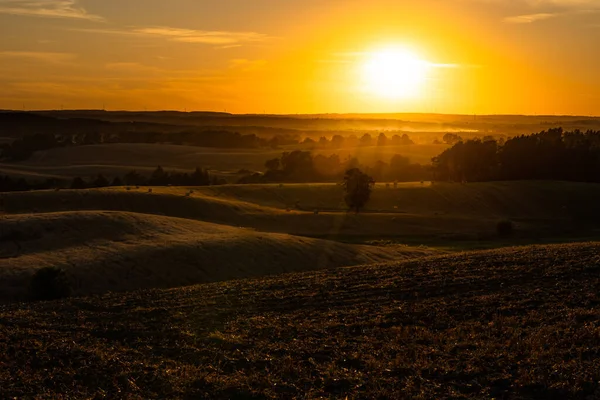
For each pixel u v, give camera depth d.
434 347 19.19
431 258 35.75
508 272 28.44
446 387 16.16
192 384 16.95
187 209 82.19
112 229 53.97
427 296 25.92
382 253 56.88
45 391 16.41
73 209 79.06
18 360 18.62
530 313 21.72
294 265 49.22
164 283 43.28
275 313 24.91
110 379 17.33
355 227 80.38
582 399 14.81
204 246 49.47
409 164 150.62
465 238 76.00
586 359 17.05
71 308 26.92
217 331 22.23
